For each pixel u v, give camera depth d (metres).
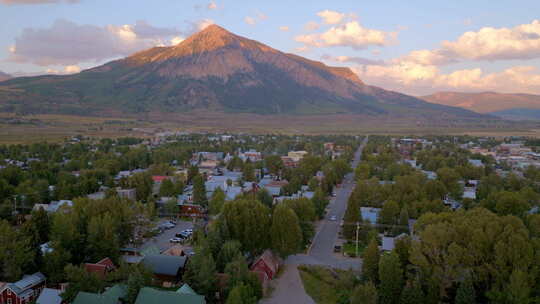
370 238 105.81
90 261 91.00
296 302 79.50
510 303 69.94
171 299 68.00
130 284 71.38
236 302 66.12
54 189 150.50
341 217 141.62
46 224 99.62
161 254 91.81
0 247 78.06
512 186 167.62
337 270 93.56
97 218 94.69
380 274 77.19
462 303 71.62
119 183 170.12
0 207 123.00
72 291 71.25
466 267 76.56
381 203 140.25
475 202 143.50
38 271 83.31
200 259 79.38
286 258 100.81
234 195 152.38
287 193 165.00
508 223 84.44
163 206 139.62
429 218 94.88
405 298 73.44
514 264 73.56
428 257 80.25
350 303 75.00
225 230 95.19
